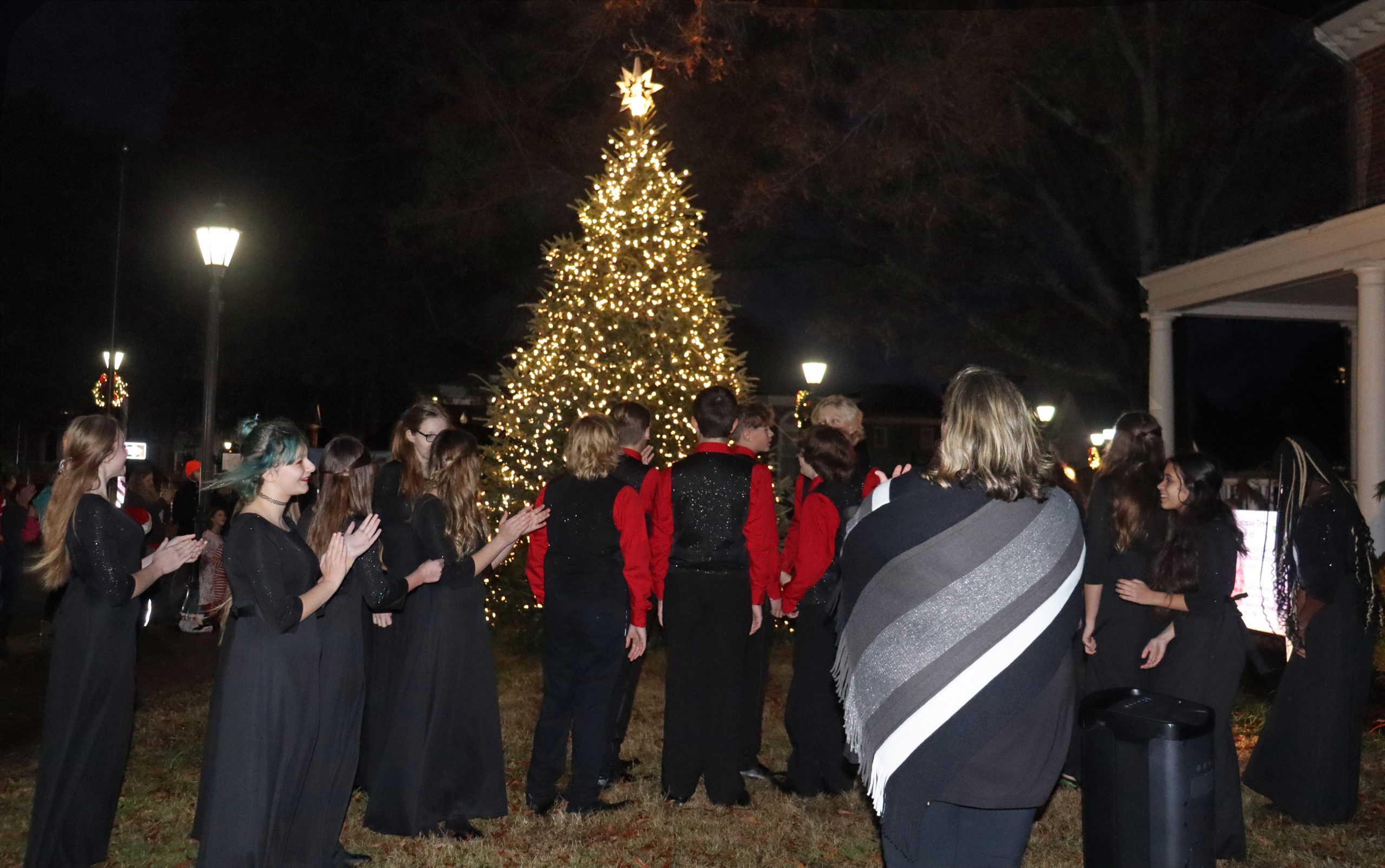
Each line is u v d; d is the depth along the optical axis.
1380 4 12.48
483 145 24.88
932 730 3.00
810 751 5.62
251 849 3.89
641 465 5.43
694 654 5.43
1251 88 21.02
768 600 5.82
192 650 10.77
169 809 5.39
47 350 34.81
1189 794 3.27
